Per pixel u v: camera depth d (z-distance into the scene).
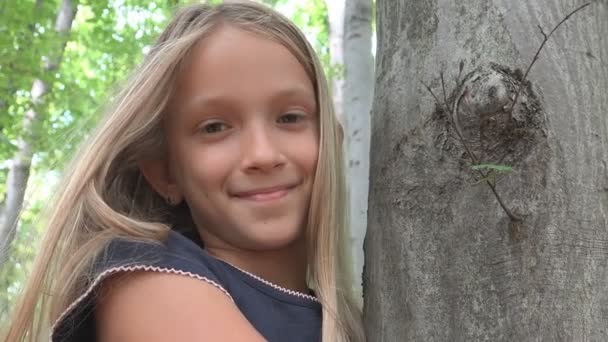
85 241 0.83
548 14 0.79
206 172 0.84
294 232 0.85
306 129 0.86
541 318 0.76
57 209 0.85
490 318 0.77
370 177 0.88
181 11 0.89
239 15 0.85
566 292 0.76
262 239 0.84
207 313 0.77
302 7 5.86
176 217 0.92
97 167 0.86
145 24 3.37
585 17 0.81
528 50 0.78
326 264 0.87
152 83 0.85
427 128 0.81
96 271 0.80
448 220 0.79
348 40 2.74
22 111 3.09
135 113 0.85
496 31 0.79
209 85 0.83
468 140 0.78
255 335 0.77
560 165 0.77
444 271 0.79
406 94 0.83
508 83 0.77
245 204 0.84
